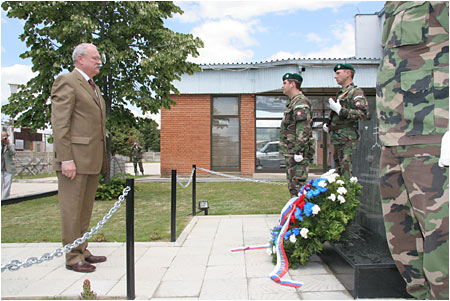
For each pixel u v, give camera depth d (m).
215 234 4.82
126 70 8.41
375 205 3.85
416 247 2.44
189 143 12.59
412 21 2.28
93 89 3.74
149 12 7.78
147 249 4.12
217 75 12.34
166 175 12.66
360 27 12.48
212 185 10.66
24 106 7.71
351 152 4.37
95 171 3.62
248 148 12.53
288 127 4.88
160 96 8.64
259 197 8.32
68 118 3.38
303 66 11.59
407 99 2.29
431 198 2.16
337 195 3.35
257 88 12.26
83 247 3.62
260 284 3.02
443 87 2.20
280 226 3.67
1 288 3.03
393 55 2.39
